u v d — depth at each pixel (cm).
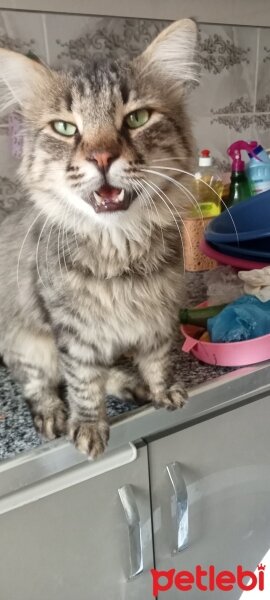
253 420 91
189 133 79
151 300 77
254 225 122
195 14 126
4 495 69
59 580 78
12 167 113
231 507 96
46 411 80
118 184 68
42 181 73
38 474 71
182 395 80
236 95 141
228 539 98
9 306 86
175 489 82
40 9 107
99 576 82
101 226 72
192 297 113
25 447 72
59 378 87
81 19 113
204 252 117
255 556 104
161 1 120
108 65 73
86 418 76
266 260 109
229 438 89
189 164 79
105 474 76
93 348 77
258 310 88
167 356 84
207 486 90
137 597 88
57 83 71
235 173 136
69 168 69
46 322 79
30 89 72
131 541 80
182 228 82
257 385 87
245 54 138
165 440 81
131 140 69
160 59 74
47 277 73
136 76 72
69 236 73
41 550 74
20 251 82
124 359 90
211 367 87
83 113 68
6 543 71
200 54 129
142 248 75
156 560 88
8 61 71
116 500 79
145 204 73
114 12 116
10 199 116
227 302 99
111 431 76
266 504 101
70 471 74
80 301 73
